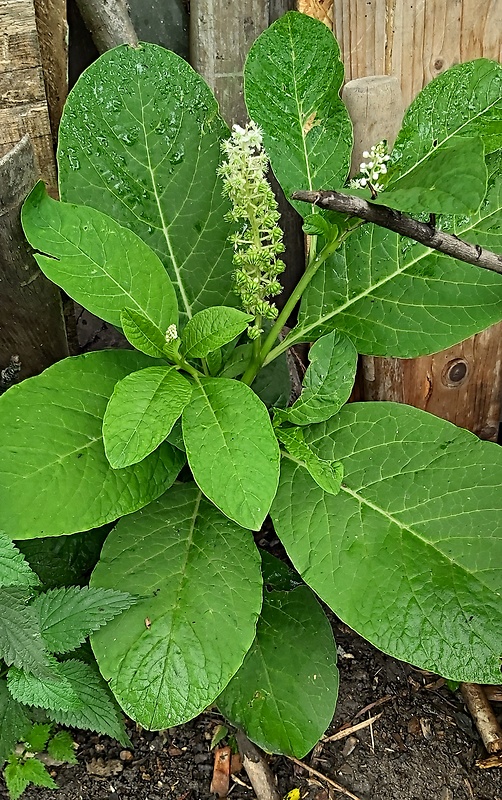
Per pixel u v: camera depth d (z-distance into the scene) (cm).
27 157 50
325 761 59
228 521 54
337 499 52
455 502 50
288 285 77
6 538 44
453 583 48
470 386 76
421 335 56
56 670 46
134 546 52
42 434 49
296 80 55
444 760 59
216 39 64
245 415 46
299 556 50
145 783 58
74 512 47
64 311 70
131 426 45
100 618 47
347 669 65
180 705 46
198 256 58
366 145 59
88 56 66
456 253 45
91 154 55
